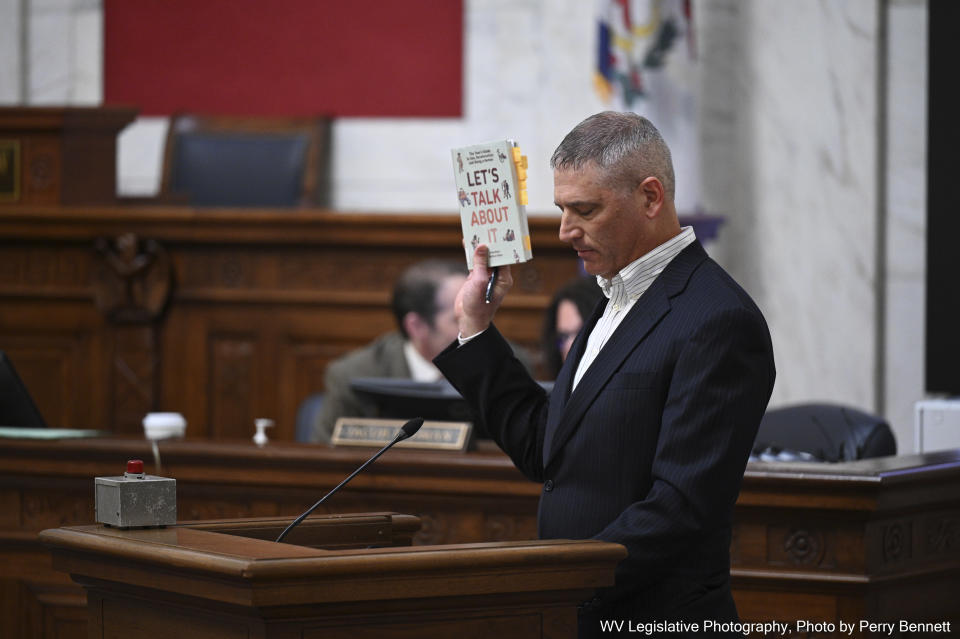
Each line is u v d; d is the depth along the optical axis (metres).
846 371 17.86
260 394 16.16
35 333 16.42
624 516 6.21
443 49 20.41
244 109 20.70
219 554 5.23
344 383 12.66
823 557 8.44
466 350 7.28
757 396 6.34
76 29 20.92
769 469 8.48
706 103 18.41
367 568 5.16
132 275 15.95
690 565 6.42
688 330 6.39
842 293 17.86
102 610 6.11
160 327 16.28
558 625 5.67
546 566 5.54
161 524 6.22
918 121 17.61
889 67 17.70
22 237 16.16
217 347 16.25
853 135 17.77
